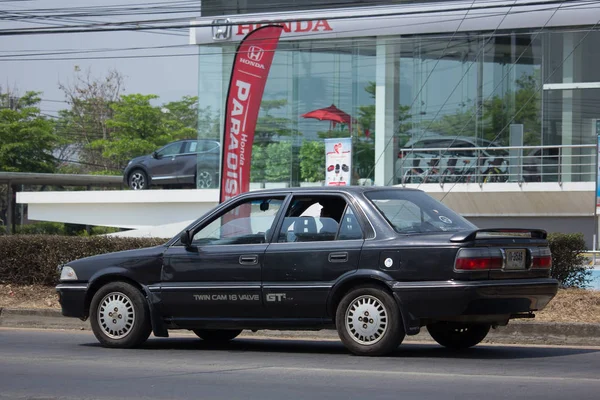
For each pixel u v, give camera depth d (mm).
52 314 16953
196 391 9109
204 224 12359
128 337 12578
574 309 15273
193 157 36656
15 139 64312
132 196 34125
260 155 33125
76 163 78062
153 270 12461
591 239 28438
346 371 10281
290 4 32156
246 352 12359
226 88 33500
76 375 10273
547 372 10188
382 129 31547
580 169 29469
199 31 32969
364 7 31281
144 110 72688
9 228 44281
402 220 11391
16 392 9188
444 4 30234
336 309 11406
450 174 30344
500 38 30188
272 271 11656
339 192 11734
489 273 10750
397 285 10898
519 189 28812
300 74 32500
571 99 29703
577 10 28906
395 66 31359
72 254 19672
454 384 9344
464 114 30672
